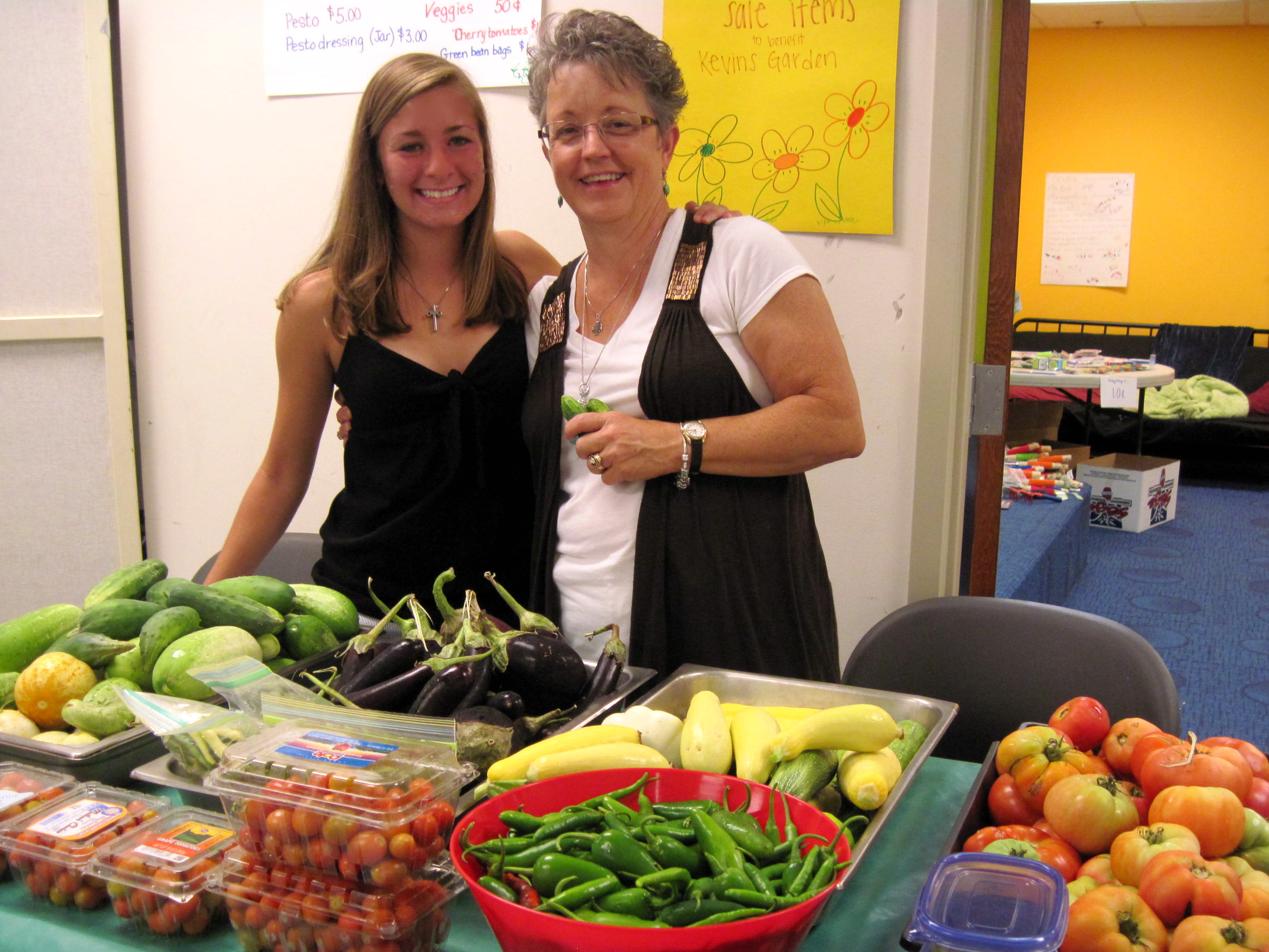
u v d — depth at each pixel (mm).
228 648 1258
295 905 864
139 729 1173
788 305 1477
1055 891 817
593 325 1609
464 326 1732
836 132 2078
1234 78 7758
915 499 2137
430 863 904
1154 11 7371
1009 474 5137
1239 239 7938
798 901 800
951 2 1938
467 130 1609
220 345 2838
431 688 1155
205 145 2740
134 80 2771
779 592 1582
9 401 2832
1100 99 8156
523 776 1018
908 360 2104
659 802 986
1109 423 7281
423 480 1746
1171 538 5703
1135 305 8336
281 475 1915
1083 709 1128
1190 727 3350
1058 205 8406
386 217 1700
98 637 1261
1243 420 6980
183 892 909
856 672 1724
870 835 951
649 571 1524
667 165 1580
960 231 2020
